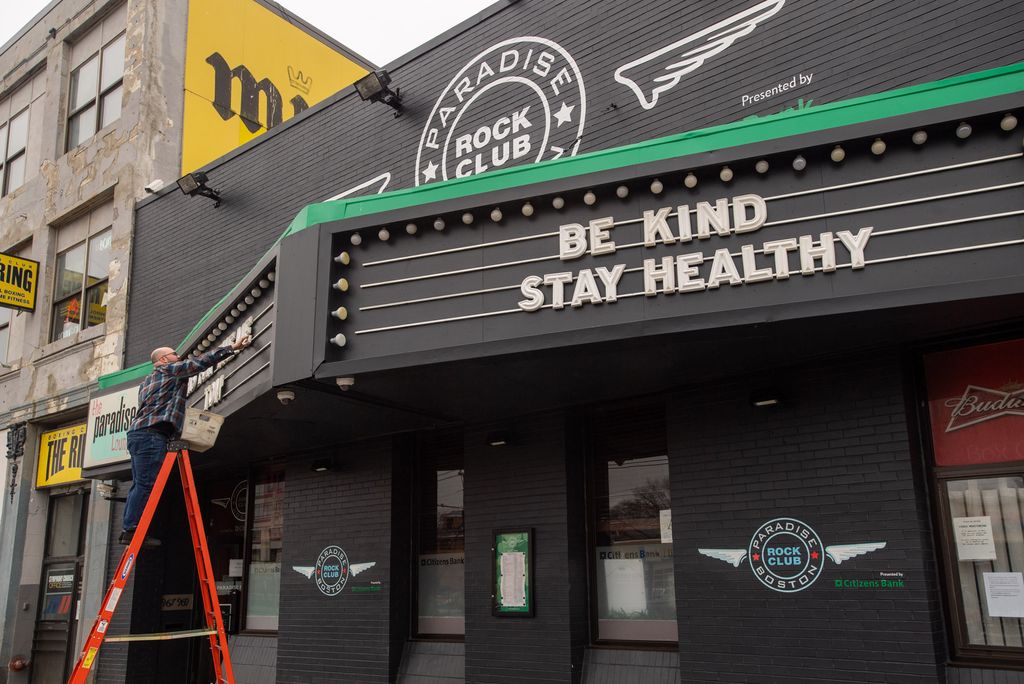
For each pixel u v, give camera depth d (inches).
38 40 727.1
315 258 275.7
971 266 202.7
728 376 292.0
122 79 635.5
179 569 498.3
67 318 631.2
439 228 265.3
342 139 442.0
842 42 283.4
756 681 266.2
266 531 457.1
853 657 250.2
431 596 375.2
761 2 304.0
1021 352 248.4
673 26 324.5
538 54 364.2
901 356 259.6
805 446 271.7
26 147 729.0
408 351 261.0
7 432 635.5
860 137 215.2
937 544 251.9
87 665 205.2
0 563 594.2
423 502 387.5
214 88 649.6
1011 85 205.3
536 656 318.3
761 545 273.9
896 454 254.4
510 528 335.3
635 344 237.1
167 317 526.6
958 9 262.7
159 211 557.6
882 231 211.9
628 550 321.7
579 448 339.0
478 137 377.7
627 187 241.8
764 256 221.9
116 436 447.8
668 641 305.6
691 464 295.4
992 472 246.5
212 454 436.8
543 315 245.6
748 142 227.8
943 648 243.3
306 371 268.1
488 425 354.9
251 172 493.0
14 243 696.4
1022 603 237.0
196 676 489.1
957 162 208.7
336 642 382.6
